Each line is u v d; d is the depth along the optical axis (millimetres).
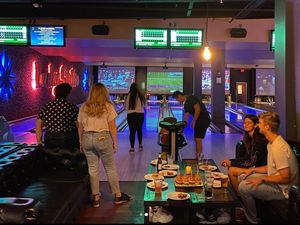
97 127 3350
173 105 22703
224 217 2678
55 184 3285
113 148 3451
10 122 10141
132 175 4742
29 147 3742
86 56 13930
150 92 24547
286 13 4125
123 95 24453
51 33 7301
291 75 4141
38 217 2352
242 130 9953
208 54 7438
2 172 2871
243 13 6699
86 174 3621
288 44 4129
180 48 7266
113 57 14414
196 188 3092
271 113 2850
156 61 16625
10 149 3611
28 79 11742
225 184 3168
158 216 2725
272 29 7672
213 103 10453
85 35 7648
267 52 12172
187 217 2725
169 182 3312
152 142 7609
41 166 3799
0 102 9477
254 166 3387
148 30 7188
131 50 11945
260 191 2785
